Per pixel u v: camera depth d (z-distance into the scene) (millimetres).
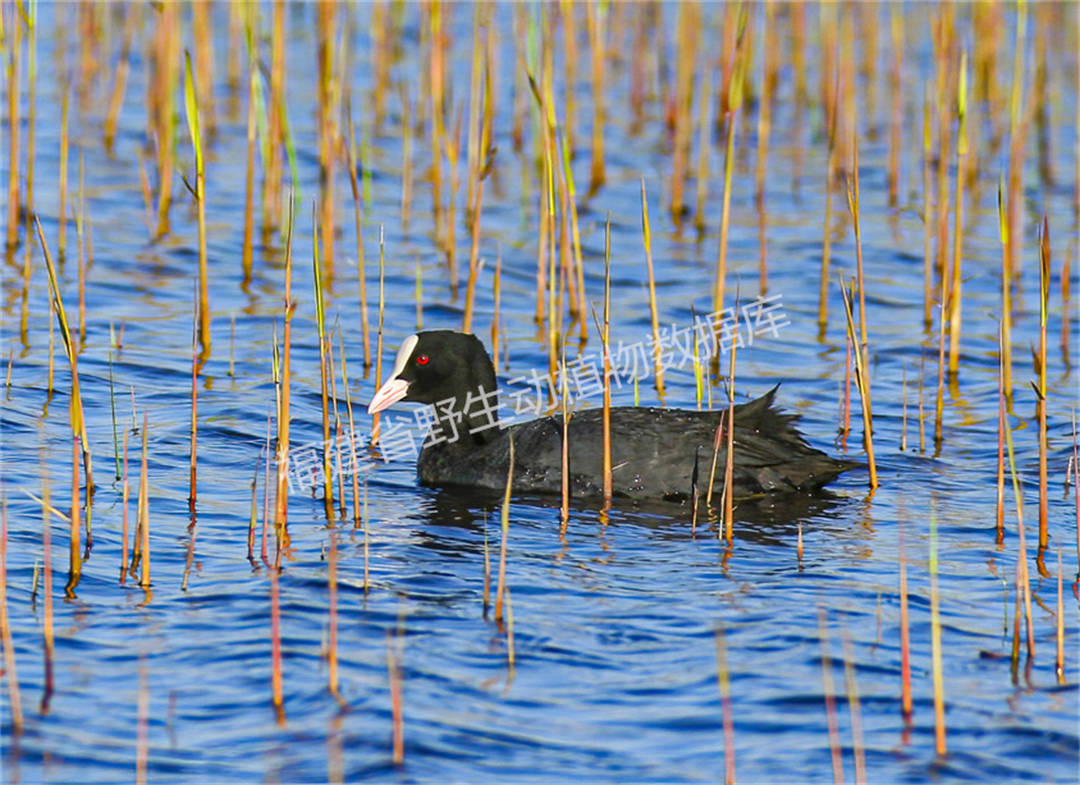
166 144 21344
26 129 26031
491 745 7828
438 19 21109
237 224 21938
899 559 10992
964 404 15672
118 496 11938
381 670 8711
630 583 10375
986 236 22578
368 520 11438
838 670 8844
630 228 22703
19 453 12758
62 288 18531
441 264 20469
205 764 7566
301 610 9617
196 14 26188
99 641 9023
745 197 24594
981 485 13047
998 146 27594
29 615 9398
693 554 11102
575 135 27672
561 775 7547
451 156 19359
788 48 34625
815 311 19031
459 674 8695
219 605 9672
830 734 8016
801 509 12336
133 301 18281
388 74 28859
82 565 10336
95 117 27422
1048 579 10562
